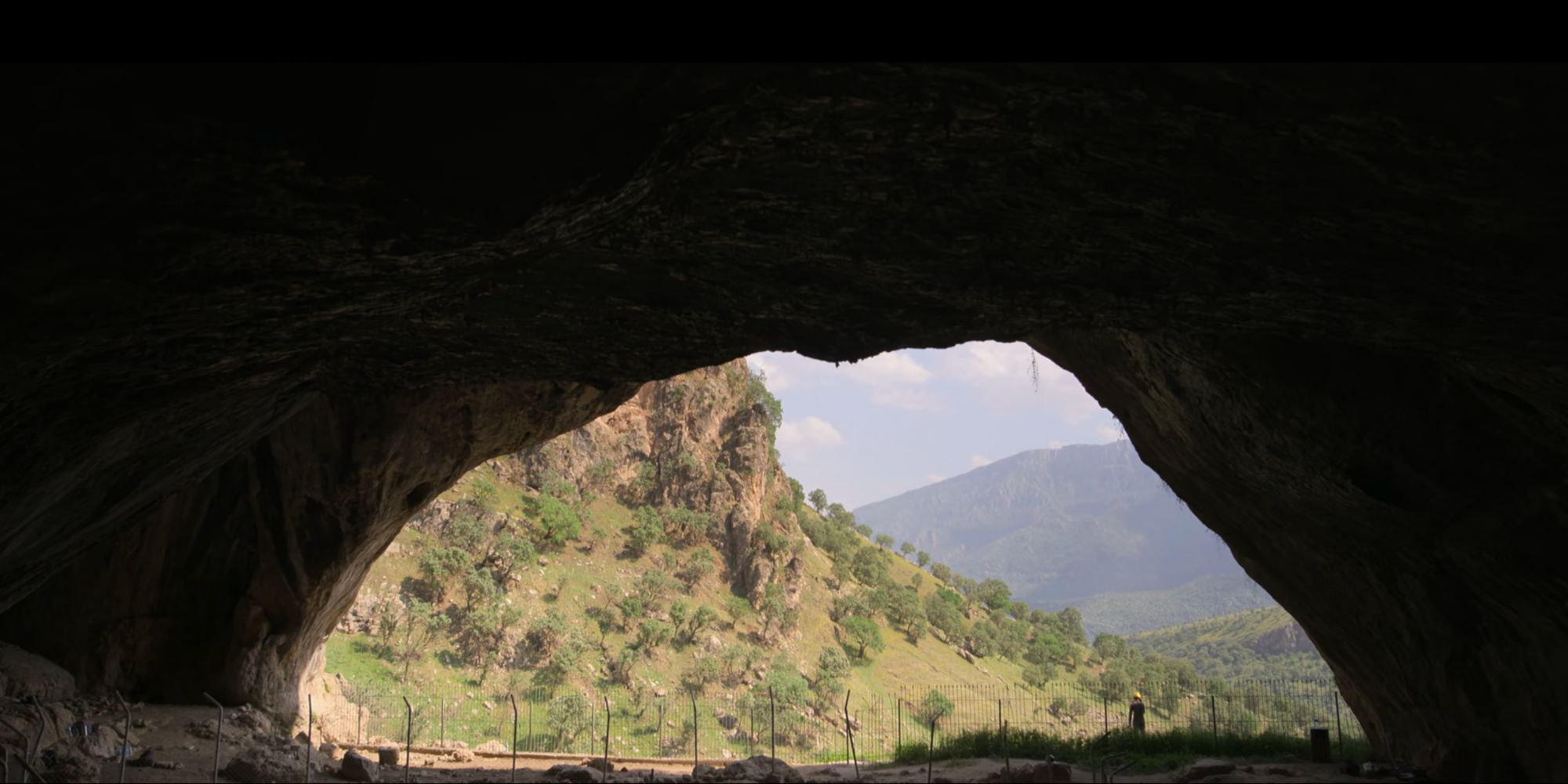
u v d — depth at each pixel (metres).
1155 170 9.03
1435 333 11.59
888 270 11.83
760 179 9.77
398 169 7.84
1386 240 9.66
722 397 141.00
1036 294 11.95
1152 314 12.34
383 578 91.62
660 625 97.44
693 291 13.16
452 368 16.98
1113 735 22.16
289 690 24.48
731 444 134.88
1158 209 9.70
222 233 8.28
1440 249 9.65
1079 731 24.64
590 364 16.41
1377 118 7.82
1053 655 144.00
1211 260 10.62
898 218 10.48
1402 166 8.41
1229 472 19.06
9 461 10.11
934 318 13.30
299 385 16.50
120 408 10.97
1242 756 20.27
